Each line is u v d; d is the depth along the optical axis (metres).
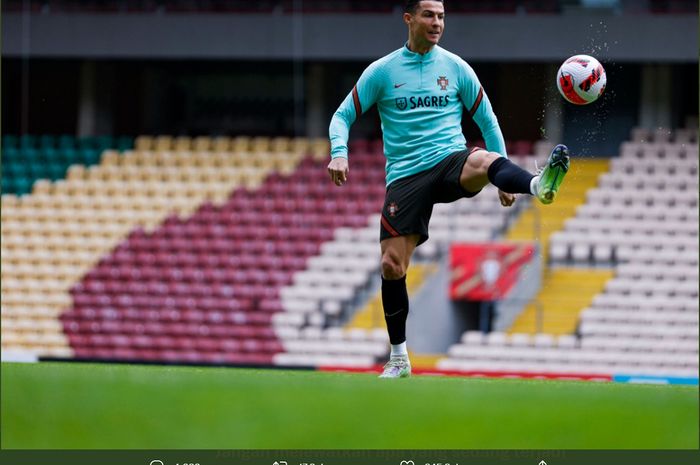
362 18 63.41
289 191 64.19
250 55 64.19
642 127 67.19
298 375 17.59
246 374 16.97
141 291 60.03
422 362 55.31
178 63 73.12
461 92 19.69
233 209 63.72
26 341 59.12
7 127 73.06
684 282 57.62
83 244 62.97
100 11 65.88
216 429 12.34
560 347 54.31
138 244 62.69
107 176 66.44
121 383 14.79
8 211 65.00
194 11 65.81
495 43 62.62
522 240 59.50
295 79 73.12
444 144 19.31
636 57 62.69
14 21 65.00
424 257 58.72
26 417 12.81
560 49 62.31
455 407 13.45
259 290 58.97
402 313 19.88
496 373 51.53
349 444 12.11
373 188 63.59
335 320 58.31
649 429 12.70
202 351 57.22
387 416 12.92
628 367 53.78
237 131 73.62
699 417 13.29
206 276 60.16
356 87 19.72
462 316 57.31
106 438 12.05
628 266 58.44
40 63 73.06
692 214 60.62
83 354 58.34
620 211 60.88
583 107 65.75
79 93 73.00
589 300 56.81
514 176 17.84
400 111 19.41
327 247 60.88
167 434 12.20
